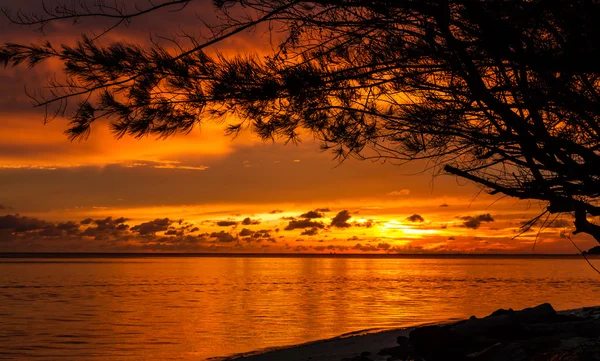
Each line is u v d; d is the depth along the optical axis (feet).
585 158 13.03
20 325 89.51
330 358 38.83
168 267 503.61
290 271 386.52
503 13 12.22
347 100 14.90
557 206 13.85
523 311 36.78
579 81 13.29
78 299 141.90
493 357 26.08
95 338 74.95
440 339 27.12
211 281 239.71
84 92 13.51
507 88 12.94
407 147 15.08
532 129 13.14
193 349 64.39
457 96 13.94
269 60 14.23
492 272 356.18
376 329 75.72
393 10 13.17
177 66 13.66
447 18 12.58
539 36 13.12
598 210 13.64
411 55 13.61
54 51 13.30
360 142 15.30
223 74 13.89
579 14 11.97
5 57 13.14
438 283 212.23
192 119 14.42
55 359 60.18
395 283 214.90
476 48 13.14
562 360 21.94
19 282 228.84
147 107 14.15
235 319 94.73
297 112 14.94
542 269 432.66
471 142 14.30
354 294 153.48
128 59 13.46
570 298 127.75
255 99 14.21
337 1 12.98
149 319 96.73
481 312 99.60
